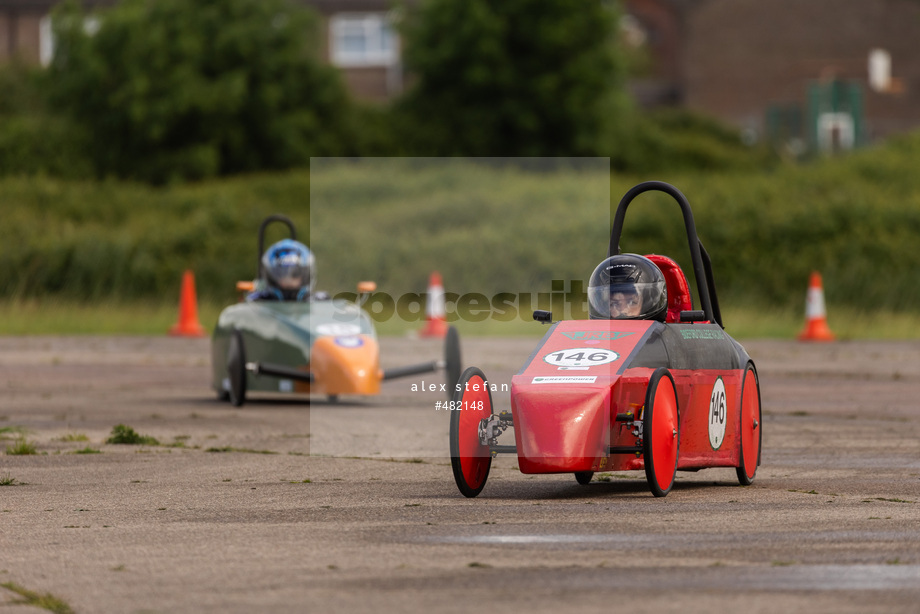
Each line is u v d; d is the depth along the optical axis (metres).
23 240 115.19
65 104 175.12
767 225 113.25
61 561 23.41
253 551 24.09
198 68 177.00
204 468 36.72
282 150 178.12
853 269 107.12
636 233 114.94
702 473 36.72
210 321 103.94
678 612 19.03
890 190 129.88
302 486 33.03
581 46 191.50
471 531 25.89
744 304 105.31
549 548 23.97
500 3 189.75
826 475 35.38
